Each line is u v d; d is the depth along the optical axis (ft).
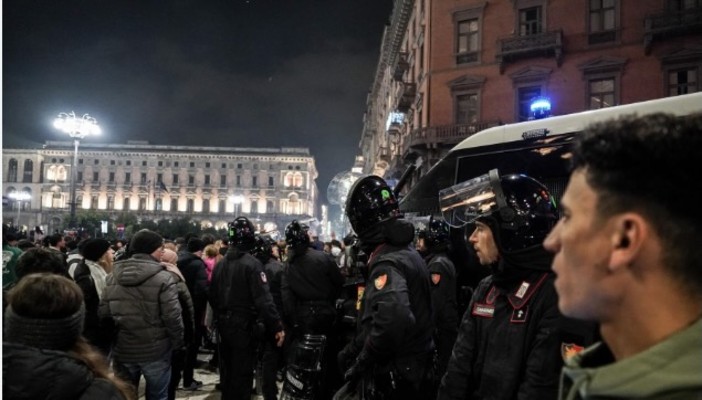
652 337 2.32
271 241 28.30
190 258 23.17
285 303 15.84
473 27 76.54
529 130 15.88
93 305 13.65
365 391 8.50
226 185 317.42
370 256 9.26
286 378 11.73
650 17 61.77
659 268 2.26
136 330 12.78
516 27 71.97
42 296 5.40
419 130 77.92
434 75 78.54
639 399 2.17
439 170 18.37
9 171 294.46
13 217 282.56
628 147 2.31
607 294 2.39
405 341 8.33
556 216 6.73
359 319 9.45
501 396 5.86
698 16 58.65
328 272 15.43
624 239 2.31
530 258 6.08
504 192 6.76
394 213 9.14
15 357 4.86
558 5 69.10
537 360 5.58
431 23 79.46
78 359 5.32
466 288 16.29
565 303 2.57
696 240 2.20
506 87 72.18
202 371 24.43
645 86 62.90
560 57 67.56
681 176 2.21
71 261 17.95
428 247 16.40
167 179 313.12
